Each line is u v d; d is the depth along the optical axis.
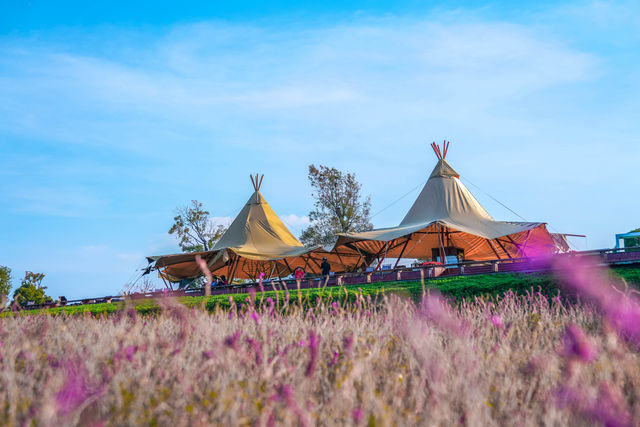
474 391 3.92
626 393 4.43
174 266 31.33
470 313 8.55
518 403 4.18
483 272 18.91
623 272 12.73
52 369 4.94
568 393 4.00
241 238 31.28
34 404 3.87
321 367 4.93
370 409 3.65
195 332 6.15
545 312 8.63
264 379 4.19
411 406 3.93
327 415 3.74
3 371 4.61
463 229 24.52
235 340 4.65
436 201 28.20
